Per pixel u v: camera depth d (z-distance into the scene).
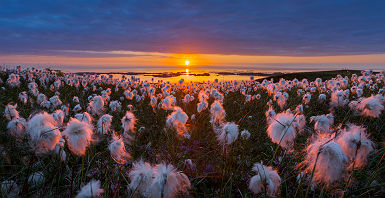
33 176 2.36
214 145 3.62
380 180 2.54
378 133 3.84
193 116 5.01
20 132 2.47
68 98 7.53
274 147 3.57
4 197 2.04
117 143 2.21
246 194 2.41
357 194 2.40
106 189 2.10
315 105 6.65
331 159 1.50
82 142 1.86
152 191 1.48
